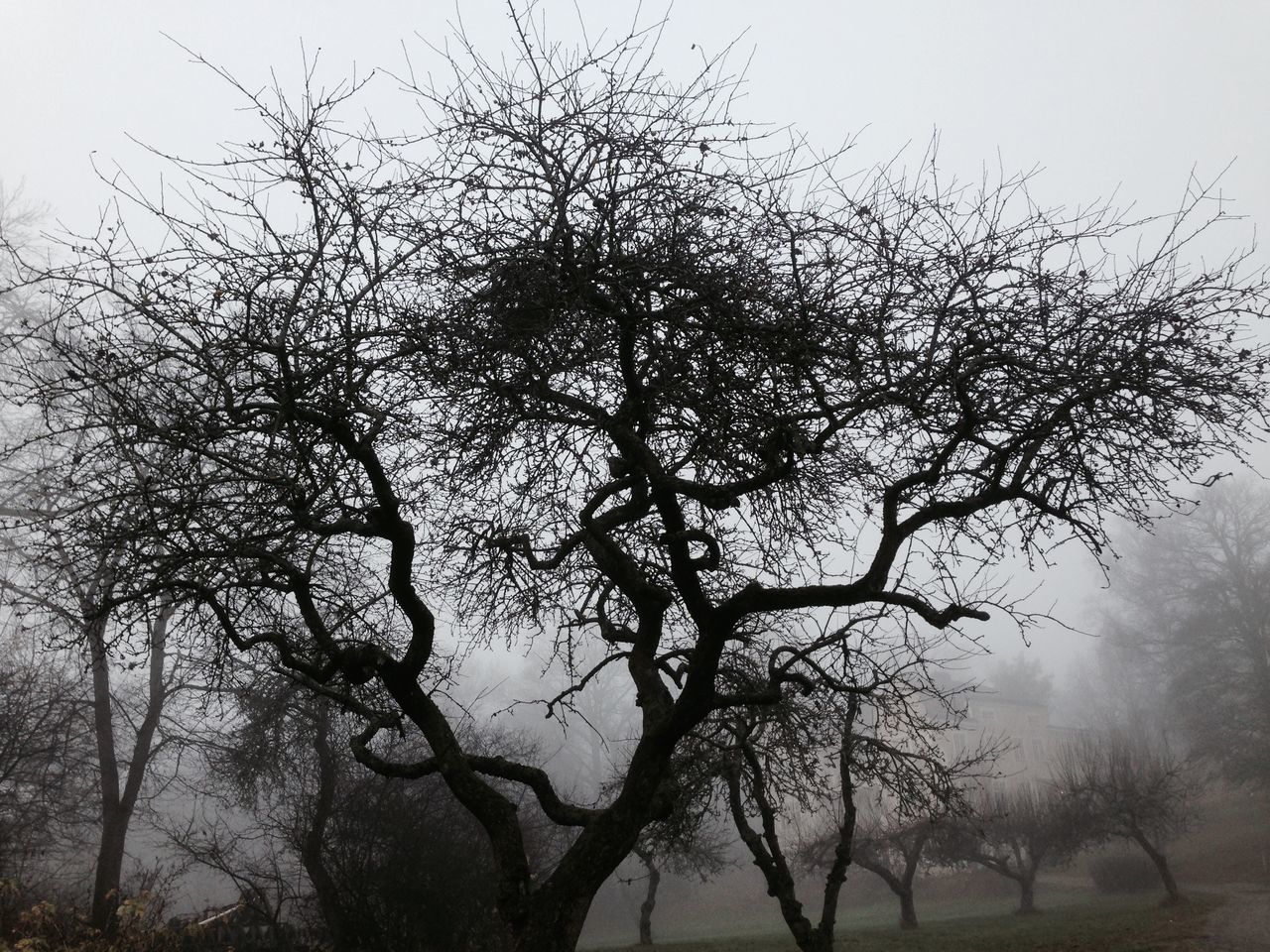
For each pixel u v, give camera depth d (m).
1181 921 24.48
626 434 6.31
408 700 6.34
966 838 31.16
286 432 5.82
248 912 17.27
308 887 19.75
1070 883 42.81
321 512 6.23
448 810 18.41
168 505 5.71
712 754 10.80
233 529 6.18
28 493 11.89
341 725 17.30
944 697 10.20
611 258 6.00
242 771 19.33
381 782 18.30
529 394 6.43
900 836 28.11
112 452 5.88
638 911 40.62
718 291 6.01
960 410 6.48
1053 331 6.29
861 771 11.62
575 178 6.33
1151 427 6.18
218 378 5.51
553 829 21.48
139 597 5.78
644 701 7.02
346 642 7.18
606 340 6.55
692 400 6.18
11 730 17.55
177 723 20.72
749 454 6.92
